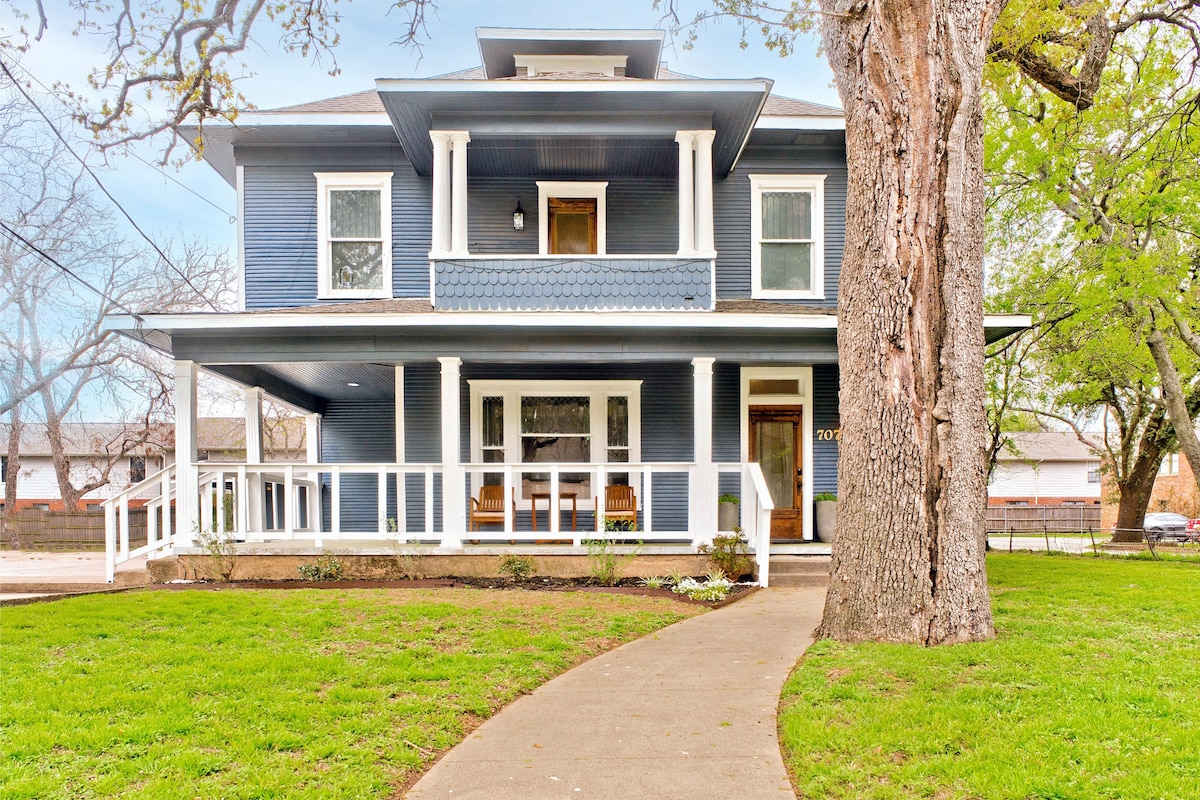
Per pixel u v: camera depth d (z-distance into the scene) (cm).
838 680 568
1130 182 1639
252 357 1089
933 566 654
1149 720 465
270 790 398
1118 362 2034
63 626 750
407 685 579
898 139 669
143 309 2612
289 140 1326
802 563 1104
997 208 2034
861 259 684
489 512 1193
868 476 673
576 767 450
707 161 1174
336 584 1012
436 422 1309
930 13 664
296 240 1328
